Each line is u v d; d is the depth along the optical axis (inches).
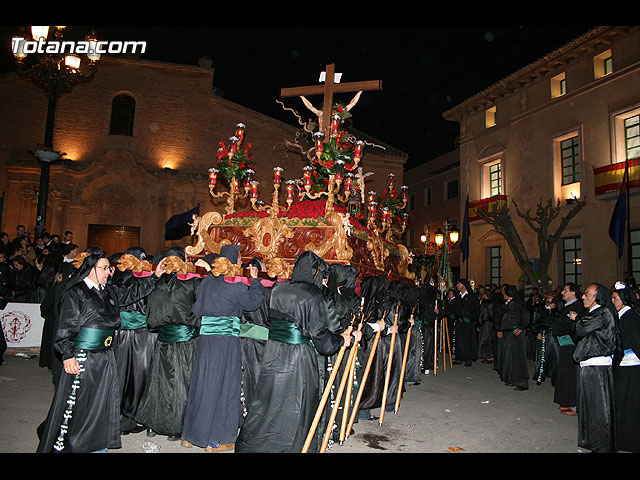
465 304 505.0
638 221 681.0
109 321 167.3
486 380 414.6
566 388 288.0
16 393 277.4
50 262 392.2
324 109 355.9
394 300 274.7
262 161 789.2
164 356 203.8
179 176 748.6
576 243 784.9
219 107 791.7
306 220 282.0
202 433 181.5
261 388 172.2
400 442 219.8
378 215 373.7
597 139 748.0
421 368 401.4
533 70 856.3
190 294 203.9
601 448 206.8
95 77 761.6
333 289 203.3
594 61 766.5
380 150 818.2
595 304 217.5
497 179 960.9
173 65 784.3
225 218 311.1
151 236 740.0
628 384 215.5
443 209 1254.3
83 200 724.0
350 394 212.7
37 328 412.2
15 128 737.0
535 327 410.3
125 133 773.3
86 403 159.9
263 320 219.9
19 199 709.3
